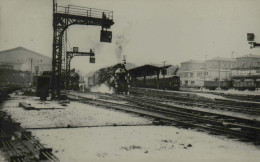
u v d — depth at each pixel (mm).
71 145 8008
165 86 42250
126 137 9133
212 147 7957
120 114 15203
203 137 9227
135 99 26359
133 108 18219
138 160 6680
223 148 7848
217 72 76500
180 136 9359
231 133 9391
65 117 13664
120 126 11328
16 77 70312
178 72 85812
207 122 12039
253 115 16219
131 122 12367
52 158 6426
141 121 12680
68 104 21062
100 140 8664
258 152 7461
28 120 12555
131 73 48812
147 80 44688
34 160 6469
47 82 24188
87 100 24516
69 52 40375
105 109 17766
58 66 24094
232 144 8312
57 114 14766
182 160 6703
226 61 78062
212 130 10062
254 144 8305
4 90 26234
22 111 15875
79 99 25422
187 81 81750
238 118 12820
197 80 78812
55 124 11586
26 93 31594
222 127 10336
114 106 19016
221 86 60750
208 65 77750
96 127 11016
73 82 44781
